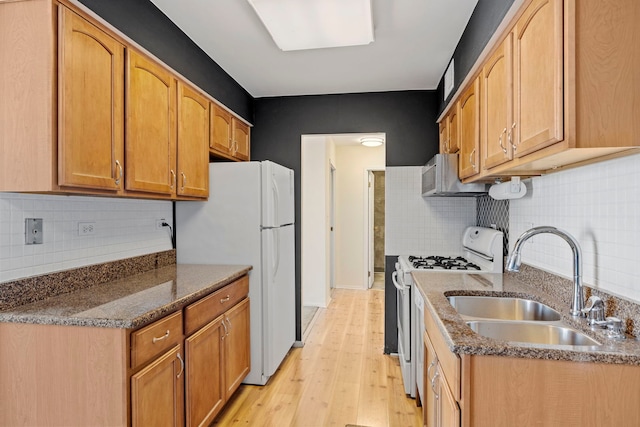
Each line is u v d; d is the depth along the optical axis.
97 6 1.61
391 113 3.42
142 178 1.92
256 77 3.08
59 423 1.47
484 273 2.46
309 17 1.98
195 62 2.47
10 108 1.46
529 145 1.37
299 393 2.63
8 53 1.46
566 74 1.12
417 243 3.35
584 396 1.11
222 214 2.76
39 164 1.45
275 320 2.84
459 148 2.48
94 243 2.07
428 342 1.83
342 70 2.94
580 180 1.60
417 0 1.98
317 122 3.52
